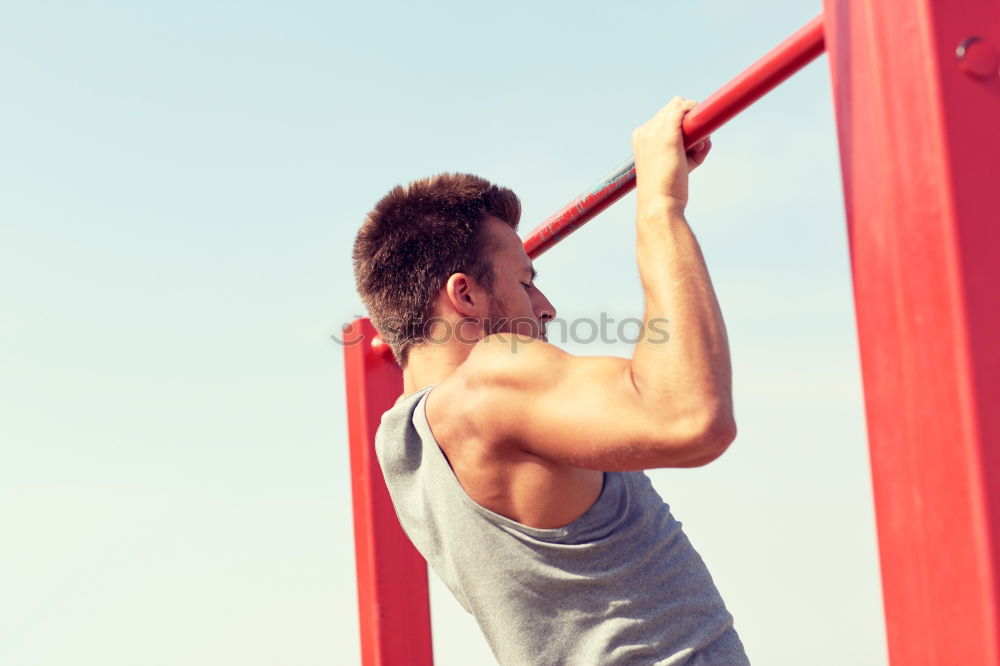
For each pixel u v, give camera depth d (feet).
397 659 5.87
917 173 2.21
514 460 3.76
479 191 4.61
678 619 3.93
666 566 3.98
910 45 2.23
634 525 3.93
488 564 3.94
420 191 4.59
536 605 3.91
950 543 2.11
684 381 3.11
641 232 3.45
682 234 3.37
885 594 2.32
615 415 3.26
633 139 3.66
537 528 3.83
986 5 2.20
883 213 2.32
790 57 2.90
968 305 2.08
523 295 4.60
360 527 6.11
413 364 4.57
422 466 4.24
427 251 4.49
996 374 2.07
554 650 3.90
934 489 2.15
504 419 3.68
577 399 3.41
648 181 3.52
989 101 2.18
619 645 3.84
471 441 3.88
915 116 2.22
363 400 6.15
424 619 5.98
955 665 2.09
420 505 4.30
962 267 2.09
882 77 2.32
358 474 6.18
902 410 2.26
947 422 2.12
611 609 3.86
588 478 3.84
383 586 5.93
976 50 2.15
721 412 3.10
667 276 3.27
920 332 2.20
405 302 4.53
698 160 3.85
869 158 2.38
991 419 2.05
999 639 1.98
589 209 4.39
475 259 4.50
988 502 2.02
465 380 3.92
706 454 3.16
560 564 3.84
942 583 2.13
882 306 2.33
